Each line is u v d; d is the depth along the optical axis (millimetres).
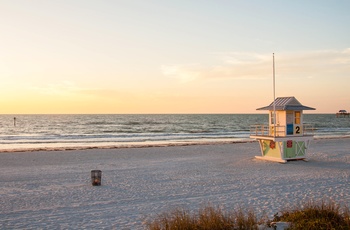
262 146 27000
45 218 11633
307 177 19203
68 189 16406
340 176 19484
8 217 11797
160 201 14016
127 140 51406
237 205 13164
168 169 22641
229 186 16922
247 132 69812
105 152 32656
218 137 57531
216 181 18234
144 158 28594
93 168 23203
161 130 79500
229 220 9000
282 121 24906
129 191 15922
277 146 25656
